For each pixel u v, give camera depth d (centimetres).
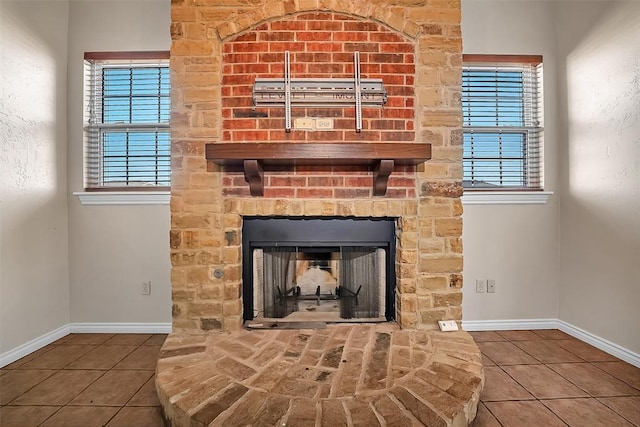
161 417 153
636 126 198
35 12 225
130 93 263
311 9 196
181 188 198
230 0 196
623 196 206
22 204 217
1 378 187
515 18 255
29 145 221
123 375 190
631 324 202
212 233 199
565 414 154
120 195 247
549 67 257
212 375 152
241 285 209
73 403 163
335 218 214
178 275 199
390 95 200
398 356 169
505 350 220
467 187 266
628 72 202
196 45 196
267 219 214
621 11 206
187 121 197
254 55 197
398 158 178
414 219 204
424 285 204
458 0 200
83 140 253
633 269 201
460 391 140
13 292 211
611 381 182
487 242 256
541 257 258
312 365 161
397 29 198
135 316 254
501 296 257
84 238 251
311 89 192
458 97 201
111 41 252
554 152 257
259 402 132
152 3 253
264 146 174
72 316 252
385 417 124
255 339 190
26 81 219
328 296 225
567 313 249
